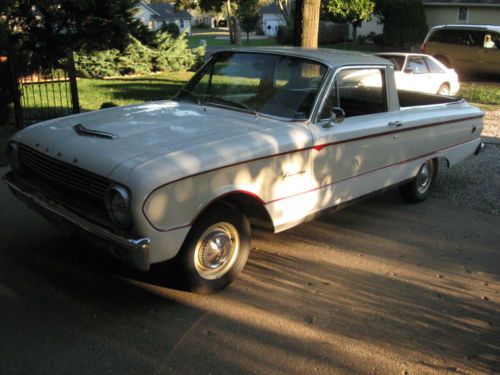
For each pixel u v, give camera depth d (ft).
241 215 13.03
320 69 15.02
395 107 17.71
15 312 11.98
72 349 10.77
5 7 33.12
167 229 11.24
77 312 12.09
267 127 13.69
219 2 71.46
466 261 15.92
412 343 11.60
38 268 14.05
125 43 43.68
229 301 12.89
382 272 14.93
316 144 14.26
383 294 13.70
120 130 12.96
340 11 91.30
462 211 20.36
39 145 13.10
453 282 14.55
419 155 19.08
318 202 15.01
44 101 41.65
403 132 17.75
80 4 36.29
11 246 15.30
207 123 13.69
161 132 12.84
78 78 65.77
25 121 33.35
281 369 10.48
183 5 72.49
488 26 65.16
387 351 11.25
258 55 16.12
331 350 11.18
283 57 15.64
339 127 15.11
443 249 16.71
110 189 10.94
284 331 11.77
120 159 11.27
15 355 10.49
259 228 14.21
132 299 12.74
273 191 13.48
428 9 104.83
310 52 16.02
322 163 14.69
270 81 15.46
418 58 44.04
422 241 17.26
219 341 11.28
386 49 103.55
